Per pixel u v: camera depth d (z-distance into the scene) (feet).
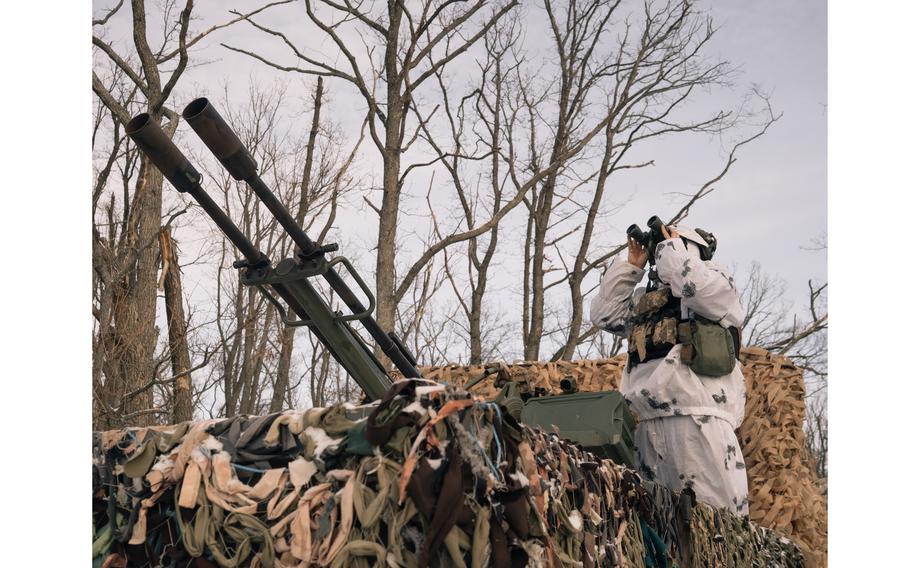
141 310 31.94
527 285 61.82
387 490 4.55
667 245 14.37
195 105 7.34
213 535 4.95
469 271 65.98
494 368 17.17
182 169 7.45
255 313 31.91
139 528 5.13
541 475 5.84
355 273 8.65
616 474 7.75
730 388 14.53
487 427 4.84
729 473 14.05
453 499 4.40
